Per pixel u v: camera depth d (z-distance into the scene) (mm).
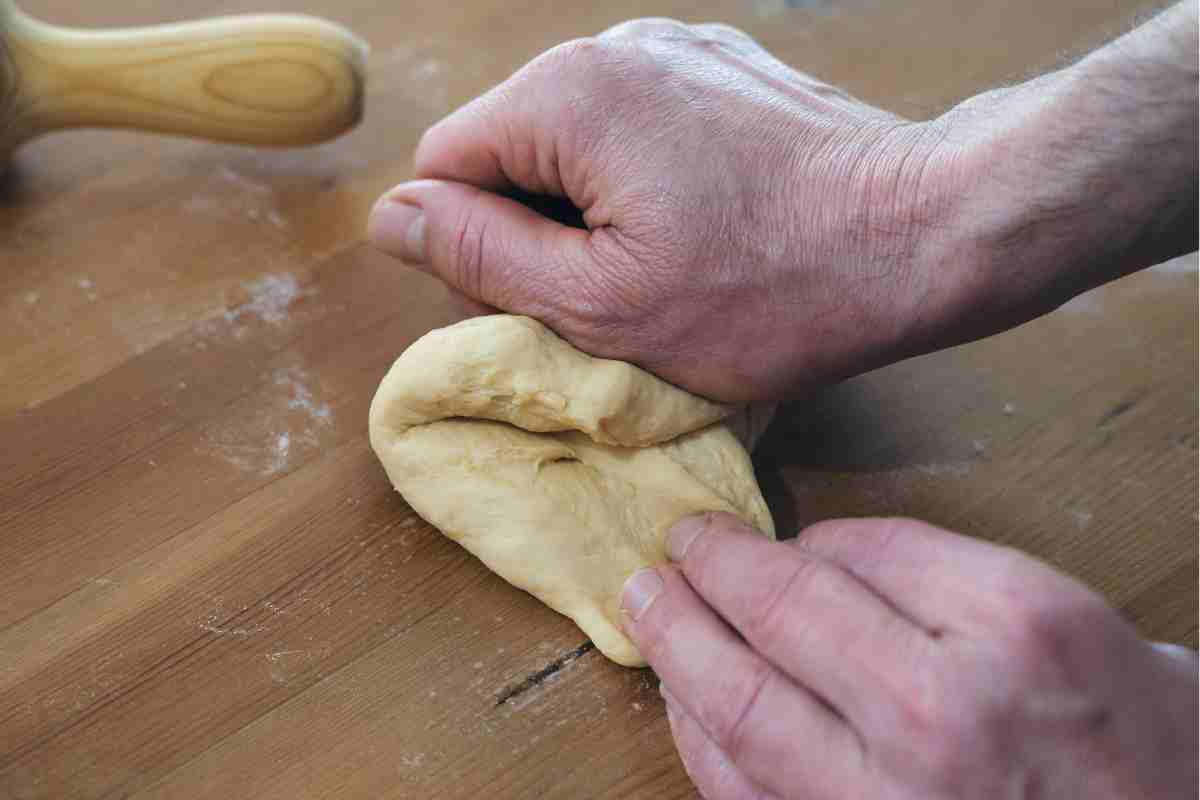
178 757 941
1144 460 1157
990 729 682
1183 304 1291
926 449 1167
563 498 1008
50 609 1032
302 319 1256
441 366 977
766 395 1036
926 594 743
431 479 1022
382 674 992
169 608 1034
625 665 990
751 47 1199
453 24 1599
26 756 940
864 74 1521
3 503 1105
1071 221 874
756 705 769
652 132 954
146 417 1171
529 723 964
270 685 983
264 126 1327
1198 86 791
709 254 935
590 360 1002
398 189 1072
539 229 1007
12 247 1319
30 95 1271
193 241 1332
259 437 1157
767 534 1025
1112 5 1609
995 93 953
